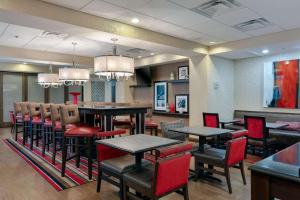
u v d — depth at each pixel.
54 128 4.21
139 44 4.86
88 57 7.87
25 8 3.12
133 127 5.35
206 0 3.28
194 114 6.29
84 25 3.70
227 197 2.88
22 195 2.93
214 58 6.21
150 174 2.33
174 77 7.66
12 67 8.95
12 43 5.93
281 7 3.53
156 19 4.03
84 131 3.56
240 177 3.57
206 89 6.00
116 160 2.76
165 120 7.86
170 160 2.07
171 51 5.57
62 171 3.58
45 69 9.70
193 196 2.90
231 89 6.81
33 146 5.64
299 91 5.56
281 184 1.20
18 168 3.96
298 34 4.49
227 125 5.76
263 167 1.27
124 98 9.35
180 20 4.08
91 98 10.96
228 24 4.30
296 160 1.39
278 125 4.55
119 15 3.84
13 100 9.47
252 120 4.48
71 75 5.88
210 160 3.14
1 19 3.36
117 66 4.46
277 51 5.63
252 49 5.38
